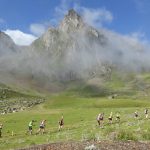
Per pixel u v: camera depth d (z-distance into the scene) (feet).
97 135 153.48
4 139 221.46
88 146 98.68
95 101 593.42
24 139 198.59
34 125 298.15
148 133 132.05
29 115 387.96
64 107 577.84
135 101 569.64
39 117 359.87
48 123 303.07
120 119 278.26
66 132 212.02
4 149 170.91
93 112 372.99
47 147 106.32
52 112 417.69
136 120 245.65
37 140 188.55
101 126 227.61
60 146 104.99
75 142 110.63
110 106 540.11
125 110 371.35
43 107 629.92
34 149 106.63
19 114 417.90
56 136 194.39
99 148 96.63
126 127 191.01
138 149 97.09
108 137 132.26
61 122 245.86
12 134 249.34
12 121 338.34
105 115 328.90
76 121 302.04
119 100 585.63
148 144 104.42
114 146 99.60
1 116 406.82
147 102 562.66
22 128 282.77
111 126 216.13
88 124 259.80
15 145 178.91
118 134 123.24
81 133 192.95
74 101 621.31
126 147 98.73
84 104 573.33
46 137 196.54
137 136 128.57
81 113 368.27
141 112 326.44
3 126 298.97
